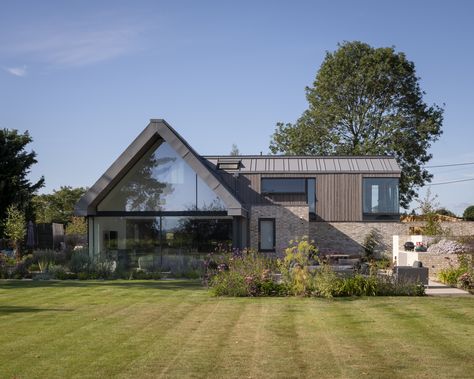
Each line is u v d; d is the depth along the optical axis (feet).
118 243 85.10
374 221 107.86
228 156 112.78
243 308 45.88
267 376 26.66
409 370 27.45
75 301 50.47
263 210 98.07
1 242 116.78
